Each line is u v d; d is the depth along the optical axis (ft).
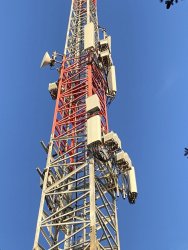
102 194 136.46
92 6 211.41
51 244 128.36
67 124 160.66
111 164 147.43
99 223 128.16
